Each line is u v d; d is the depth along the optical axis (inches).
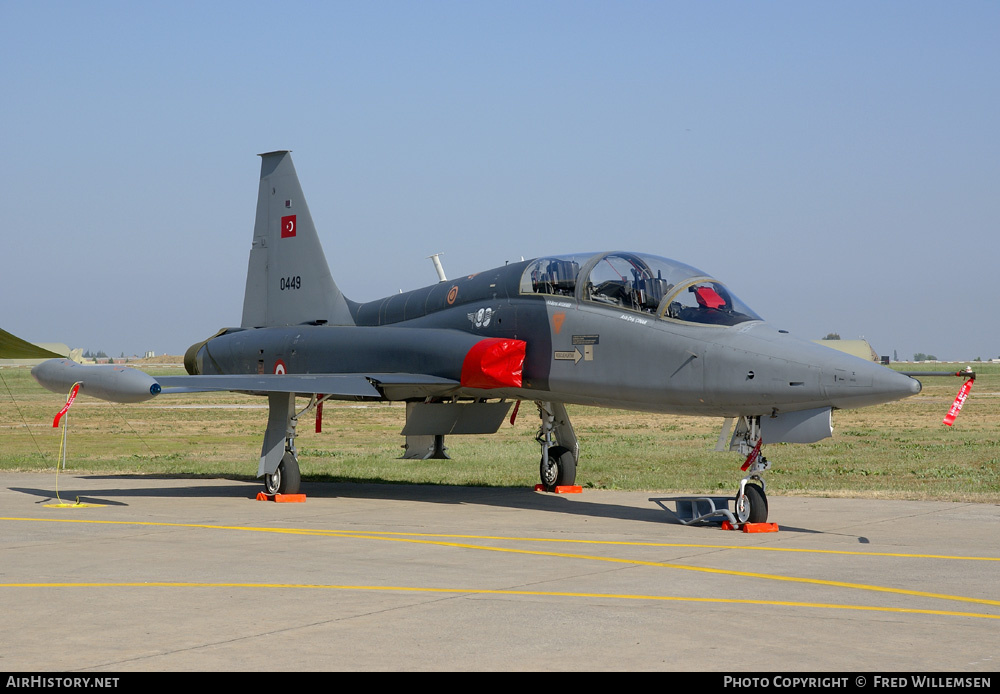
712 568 369.1
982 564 377.7
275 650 247.4
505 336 569.3
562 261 556.7
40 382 577.3
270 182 756.0
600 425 1562.5
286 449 606.2
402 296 668.7
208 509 558.9
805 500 591.2
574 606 299.3
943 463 847.1
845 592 322.3
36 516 525.7
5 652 245.6
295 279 734.5
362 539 445.7
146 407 2166.6
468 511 550.3
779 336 470.3
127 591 322.7
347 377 573.0
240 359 710.5
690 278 505.0
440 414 645.9
